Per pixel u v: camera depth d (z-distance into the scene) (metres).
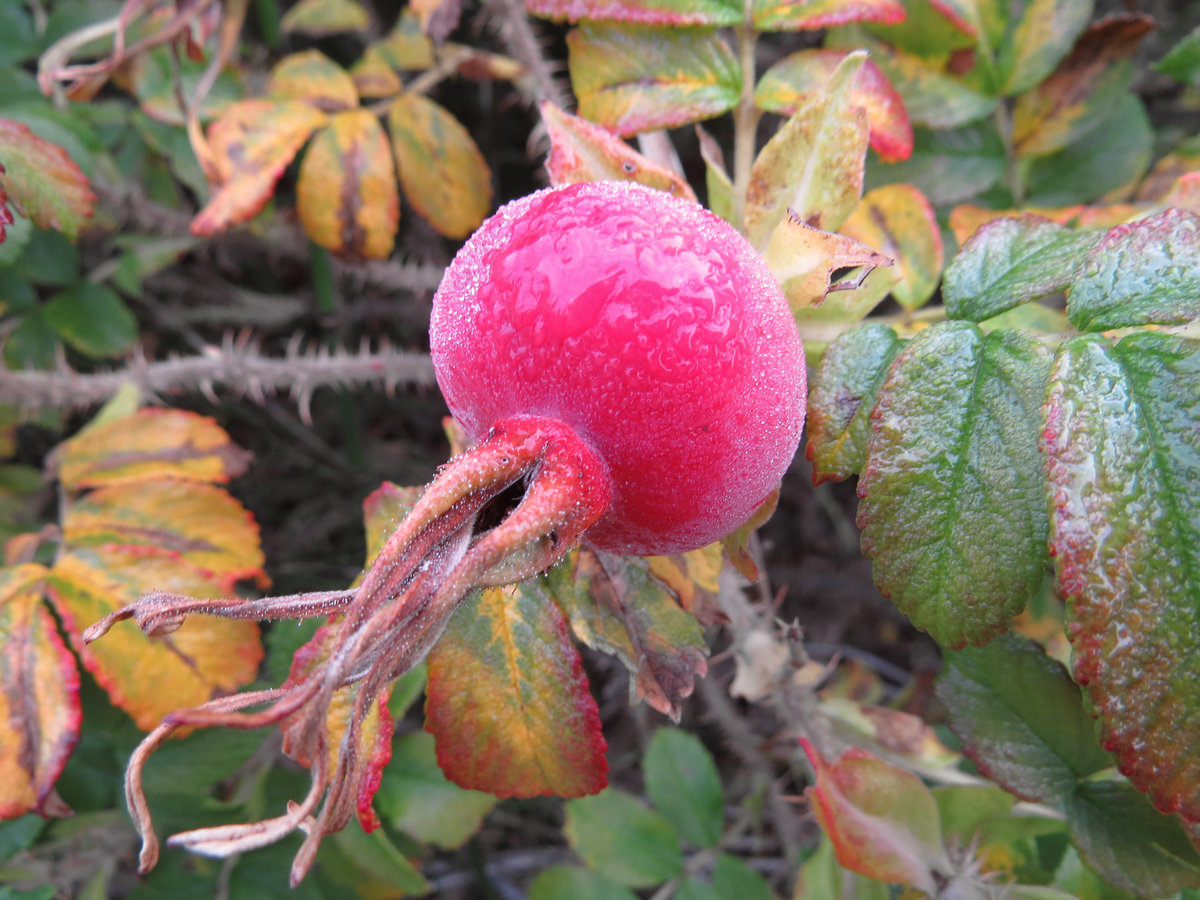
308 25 0.15
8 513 0.15
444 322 0.07
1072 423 0.06
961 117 0.12
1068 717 0.09
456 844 0.11
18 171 0.09
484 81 0.19
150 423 0.11
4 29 0.14
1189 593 0.06
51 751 0.09
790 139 0.08
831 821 0.08
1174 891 0.08
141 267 0.15
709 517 0.07
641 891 0.18
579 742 0.08
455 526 0.06
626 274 0.06
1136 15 0.11
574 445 0.06
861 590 0.19
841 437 0.08
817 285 0.07
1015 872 0.10
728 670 0.16
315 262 0.17
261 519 0.20
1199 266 0.07
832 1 0.09
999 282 0.07
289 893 0.12
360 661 0.06
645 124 0.09
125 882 0.14
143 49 0.12
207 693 0.10
